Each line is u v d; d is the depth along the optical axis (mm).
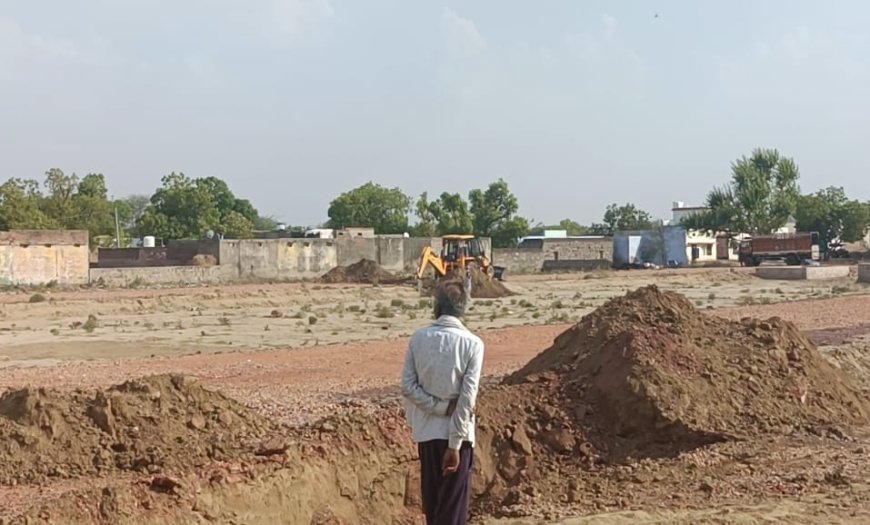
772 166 120688
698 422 13172
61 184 109875
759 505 9977
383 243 88062
